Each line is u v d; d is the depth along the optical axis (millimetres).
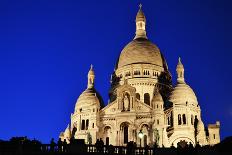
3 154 65875
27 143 68500
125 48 184750
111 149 69938
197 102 163250
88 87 174375
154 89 172250
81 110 164625
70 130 167250
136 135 149750
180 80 169125
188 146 71938
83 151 68562
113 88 178000
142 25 193500
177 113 156500
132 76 174500
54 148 68750
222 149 68688
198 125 155250
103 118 155625
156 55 181500
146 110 152375
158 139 143500
